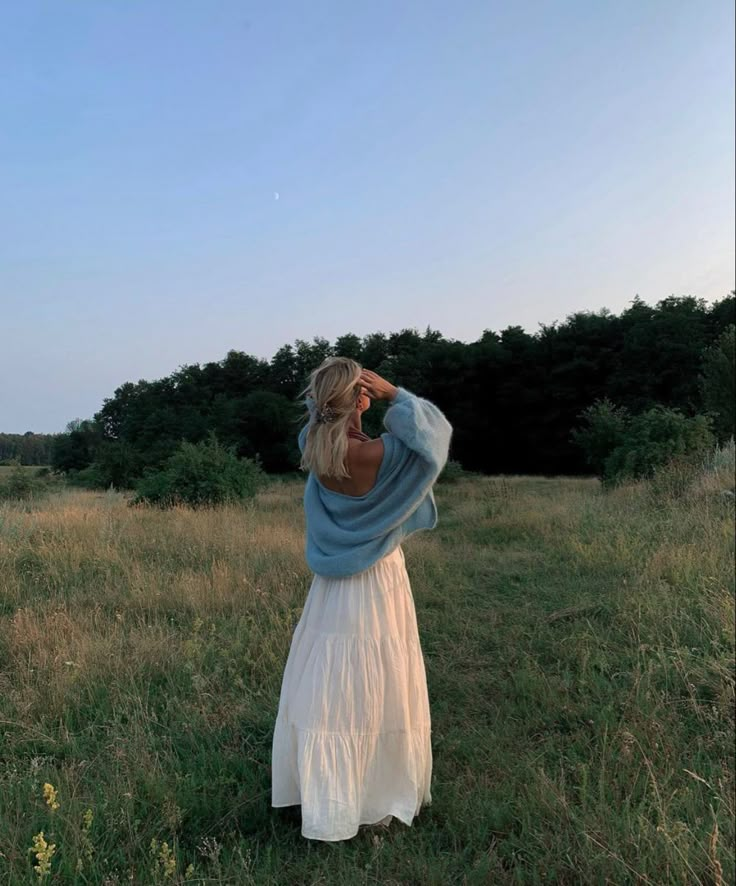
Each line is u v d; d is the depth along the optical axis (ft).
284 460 166.40
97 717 11.30
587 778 9.20
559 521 33.40
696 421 53.36
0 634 14.80
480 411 178.60
